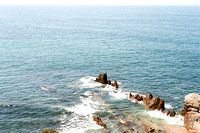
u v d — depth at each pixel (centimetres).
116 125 4609
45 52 10569
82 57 9900
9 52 10238
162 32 18125
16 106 5325
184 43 13400
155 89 6688
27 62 8819
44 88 6419
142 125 4666
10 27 18888
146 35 16512
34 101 5606
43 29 18675
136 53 10869
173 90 6656
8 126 4528
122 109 5328
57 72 7825
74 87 6531
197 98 4919
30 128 4481
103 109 5294
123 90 6481
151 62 9400
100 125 4588
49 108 5266
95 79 7244
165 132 4456
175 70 8444
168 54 10756
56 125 4584
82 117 4916
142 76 7738
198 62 9488
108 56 10188
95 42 13550
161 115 5100
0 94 5938
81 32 17712
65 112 5103
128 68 8550
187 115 4662
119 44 13012
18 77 7200
